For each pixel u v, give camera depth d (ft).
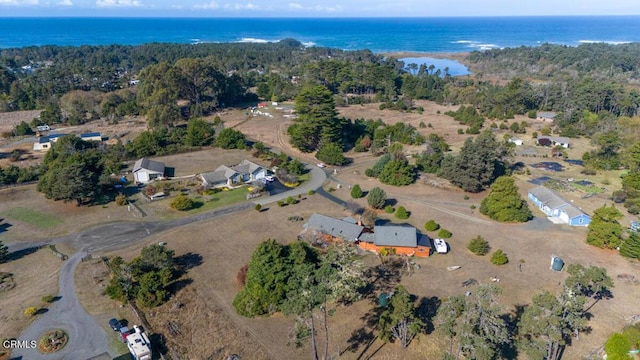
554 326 115.24
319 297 123.44
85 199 245.45
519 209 225.76
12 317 149.18
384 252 189.16
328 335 141.90
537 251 196.13
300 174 296.92
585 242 204.54
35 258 187.62
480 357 106.22
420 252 190.39
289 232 212.23
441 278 173.47
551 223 225.15
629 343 126.31
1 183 265.13
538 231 215.72
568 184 278.87
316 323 147.23
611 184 279.90
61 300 158.51
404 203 249.75
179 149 340.80
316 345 137.90
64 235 208.13
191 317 150.61
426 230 215.92
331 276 130.93
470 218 231.09
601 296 162.50
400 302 130.93
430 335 140.67
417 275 175.63
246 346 137.28
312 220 208.85
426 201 253.03
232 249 196.24
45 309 153.38
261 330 144.56
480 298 114.21
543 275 176.65
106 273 175.94
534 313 119.75
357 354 133.80
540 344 118.73
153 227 216.95
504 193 225.76
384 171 281.54
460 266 182.60
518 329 136.15
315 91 342.03
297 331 137.49
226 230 214.48
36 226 216.95
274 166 308.19
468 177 263.08
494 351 111.34
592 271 145.79
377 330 144.05
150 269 167.94
